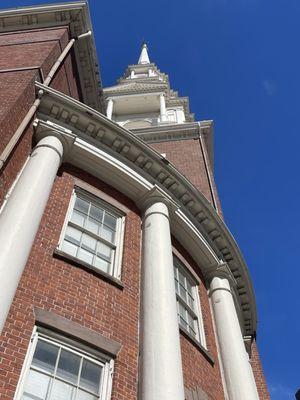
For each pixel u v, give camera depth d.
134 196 14.25
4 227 9.16
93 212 12.79
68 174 13.09
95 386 8.55
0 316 7.56
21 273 8.70
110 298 10.40
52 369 8.23
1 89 12.45
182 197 15.59
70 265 10.34
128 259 11.95
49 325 8.71
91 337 9.09
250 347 17.81
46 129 12.85
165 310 10.34
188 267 14.49
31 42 16.86
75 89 19.45
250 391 11.72
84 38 18.81
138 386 9.03
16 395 7.44
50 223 11.14
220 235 16.28
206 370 11.61
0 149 10.39
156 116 34.78
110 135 14.30
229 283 15.31
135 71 43.75
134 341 9.95
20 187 10.54
